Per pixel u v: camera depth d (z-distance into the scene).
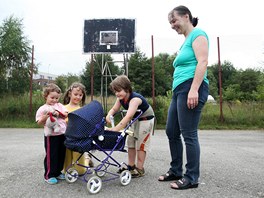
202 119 10.87
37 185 3.31
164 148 5.75
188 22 3.42
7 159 4.67
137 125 3.63
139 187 3.25
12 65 13.12
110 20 12.46
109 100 11.88
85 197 2.93
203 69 3.12
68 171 3.42
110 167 4.12
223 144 6.57
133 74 23.72
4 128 10.05
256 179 3.59
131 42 12.19
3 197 2.92
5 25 13.52
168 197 2.93
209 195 3.00
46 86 3.54
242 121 10.87
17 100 11.80
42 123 3.39
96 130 3.10
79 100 3.79
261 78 14.16
